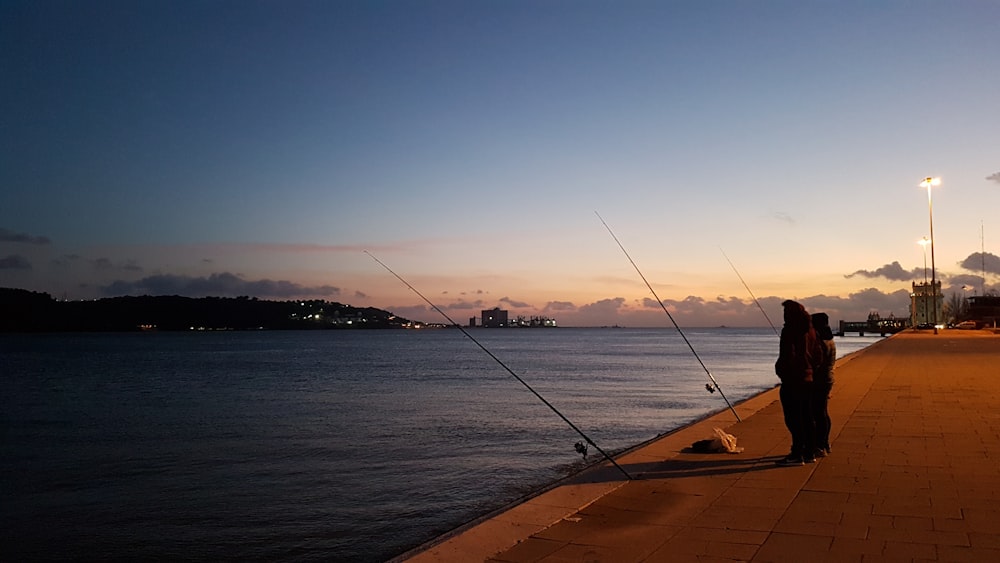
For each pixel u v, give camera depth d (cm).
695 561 474
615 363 6488
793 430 803
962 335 6588
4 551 968
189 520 1099
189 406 2934
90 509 1189
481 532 547
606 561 478
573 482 721
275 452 1712
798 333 801
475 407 2642
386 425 2147
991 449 884
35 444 1939
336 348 12481
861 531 536
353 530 1008
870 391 1641
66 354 9662
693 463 816
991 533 526
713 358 7388
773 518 577
